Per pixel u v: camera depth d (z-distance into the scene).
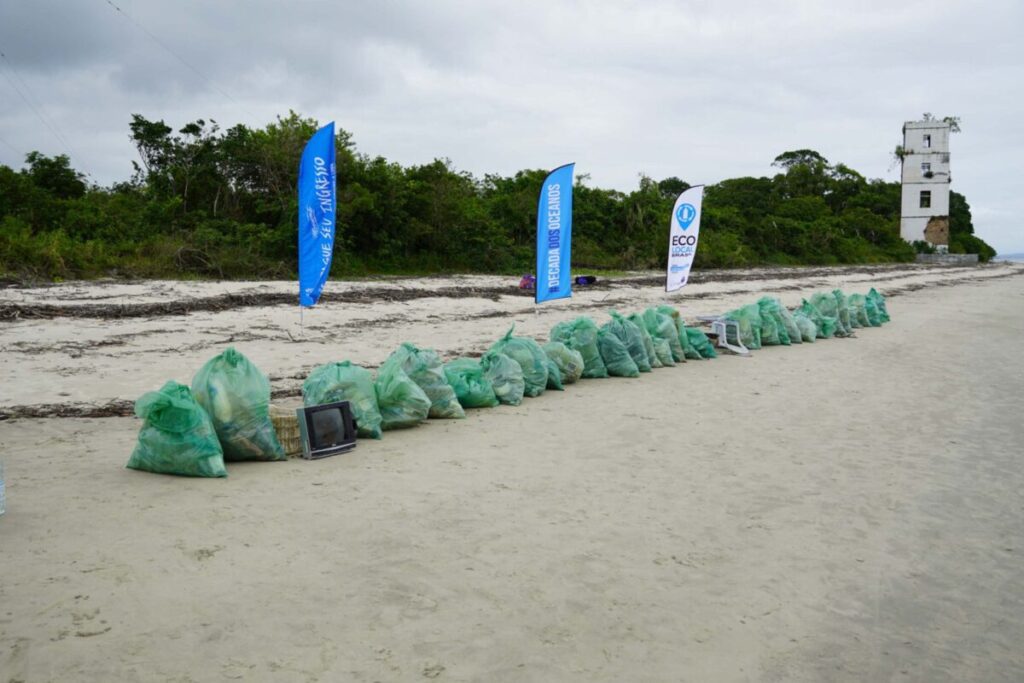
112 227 22.97
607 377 10.41
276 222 26.28
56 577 3.65
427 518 4.74
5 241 19.11
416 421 7.18
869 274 42.53
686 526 4.86
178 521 4.46
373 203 26.11
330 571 3.90
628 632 3.46
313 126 27.50
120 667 2.94
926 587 4.16
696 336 12.41
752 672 3.20
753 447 6.95
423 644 3.24
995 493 5.86
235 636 3.21
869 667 3.31
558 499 5.25
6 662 2.93
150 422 5.40
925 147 68.06
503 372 8.52
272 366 9.84
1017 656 3.48
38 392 7.98
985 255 82.50
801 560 4.41
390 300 18.22
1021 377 11.47
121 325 12.40
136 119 27.72
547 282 12.68
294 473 5.59
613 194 41.25
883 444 7.24
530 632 3.41
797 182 78.19
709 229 47.47
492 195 37.34
